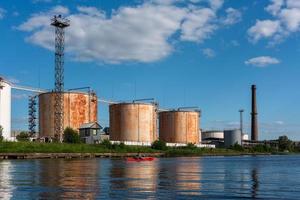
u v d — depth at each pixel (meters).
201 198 37.66
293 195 40.03
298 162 120.19
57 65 175.50
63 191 40.91
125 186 45.66
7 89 161.00
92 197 37.19
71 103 193.25
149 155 169.75
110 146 166.12
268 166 94.31
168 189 43.44
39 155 129.25
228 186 47.25
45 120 190.50
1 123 158.00
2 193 39.31
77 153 141.00
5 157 122.50
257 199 37.38
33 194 38.72
